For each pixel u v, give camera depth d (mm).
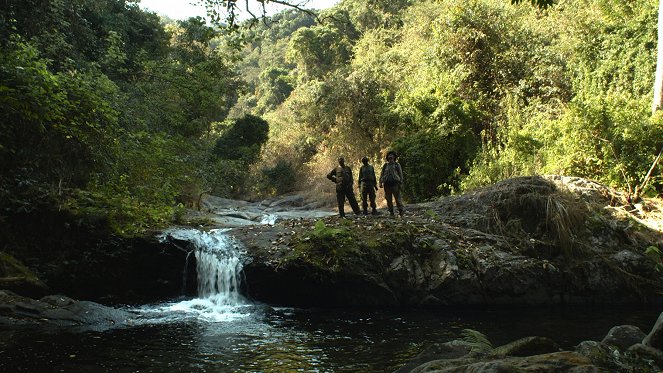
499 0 22703
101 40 21453
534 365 3658
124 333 7703
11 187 11156
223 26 12461
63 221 10922
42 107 9938
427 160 18234
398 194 12969
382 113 22844
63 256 10859
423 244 10984
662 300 10555
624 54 18109
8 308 8094
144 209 12250
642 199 12789
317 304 10500
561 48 20750
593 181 13148
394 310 10047
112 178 13047
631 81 17594
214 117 30672
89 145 12375
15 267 9859
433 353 5078
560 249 11250
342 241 10789
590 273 10758
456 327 8445
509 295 10445
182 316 9094
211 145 28203
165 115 19766
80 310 8484
